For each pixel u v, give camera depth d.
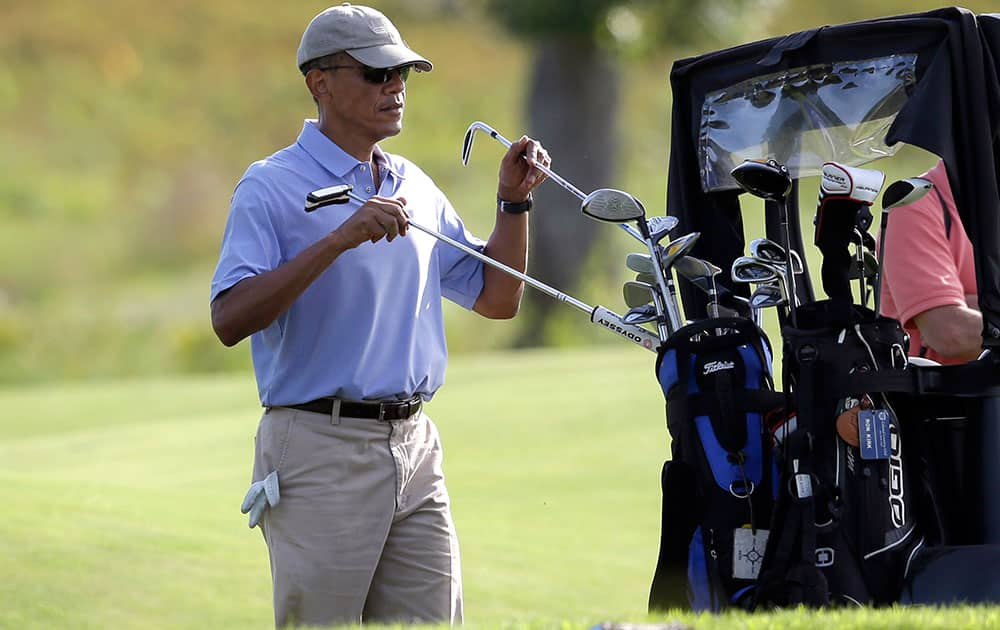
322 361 13.27
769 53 14.09
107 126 137.62
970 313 14.43
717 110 14.64
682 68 14.82
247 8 162.75
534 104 84.12
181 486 29.64
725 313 14.19
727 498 11.98
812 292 14.14
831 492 11.73
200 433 37.62
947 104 12.34
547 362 48.72
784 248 12.73
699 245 14.77
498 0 83.81
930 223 14.61
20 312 96.94
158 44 152.75
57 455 34.94
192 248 117.44
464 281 14.80
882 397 12.02
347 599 13.25
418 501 13.73
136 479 30.88
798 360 11.91
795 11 151.12
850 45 13.53
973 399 12.72
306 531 13.21
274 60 153.88
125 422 43.53
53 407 47.09
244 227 13.23
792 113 14.11
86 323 90.62
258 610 17.36
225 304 12.92
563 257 82.56
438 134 135.62
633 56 82.75
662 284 13.09
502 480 29.05
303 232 13.47
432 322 14.02
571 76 83.12
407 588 13.70
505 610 18.17
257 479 13.52
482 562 20.86
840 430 11.83
